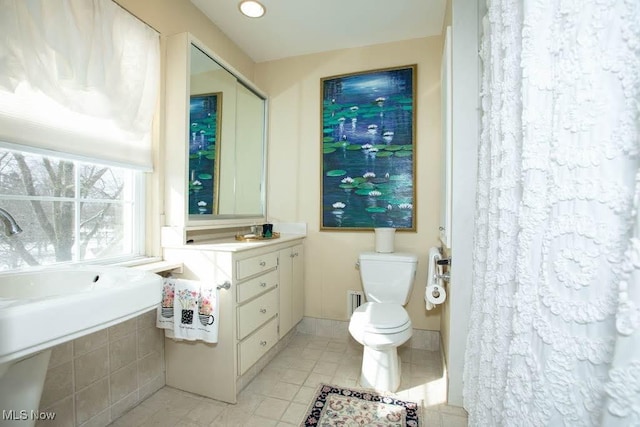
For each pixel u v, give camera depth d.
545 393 0.55
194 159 1.74
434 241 2.13
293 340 2.29
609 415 0.40
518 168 0.76
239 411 1.44
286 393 1.60
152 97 1.51
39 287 0.94
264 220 2.50
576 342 0.50
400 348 2.17
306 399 1.54
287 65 2.50
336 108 2.35
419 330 2.16
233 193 2.15
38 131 1.07
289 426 1.34
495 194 0.92
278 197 2.52
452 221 1.48
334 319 2.37
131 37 1.39
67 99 1.13
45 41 1.05
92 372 1.28
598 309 0.46
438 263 1.61
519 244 0.65
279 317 1.99
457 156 1.47
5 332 0.50
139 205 1.56
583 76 0.49
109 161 1.33
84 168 1.32
